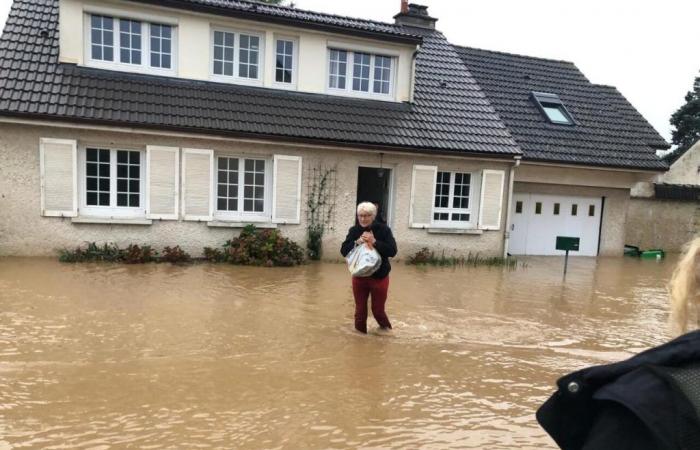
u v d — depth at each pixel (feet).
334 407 16.89
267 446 14.26
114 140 39.88
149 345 21.75
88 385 17.57
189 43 43.93
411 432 15.55
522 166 54.19
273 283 35.01
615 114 64.08
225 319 26.03
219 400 16.92
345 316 27.89
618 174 57.62
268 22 45.44
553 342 25.62
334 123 45.60
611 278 45.01
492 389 19.19
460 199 50.37
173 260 40.37
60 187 38.86
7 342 21.26
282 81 47.65
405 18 60.75
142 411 15.89
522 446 15.10
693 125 140.67
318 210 45.21
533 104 61.52
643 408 4.22
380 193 51.26
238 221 43.37
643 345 25.84
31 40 42.06
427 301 32.89
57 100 38.32
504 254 51.24
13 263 36.58
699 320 5.22
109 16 41.96
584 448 4.55
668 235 64.90
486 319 29.30
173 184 41.37
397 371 20.38
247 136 41.91
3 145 37.65
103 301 28.09
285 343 22.93
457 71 56.95
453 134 48.91
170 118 40.47
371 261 23.80
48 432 14.42
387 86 50.78
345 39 48.21
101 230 40.16
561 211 57.93
